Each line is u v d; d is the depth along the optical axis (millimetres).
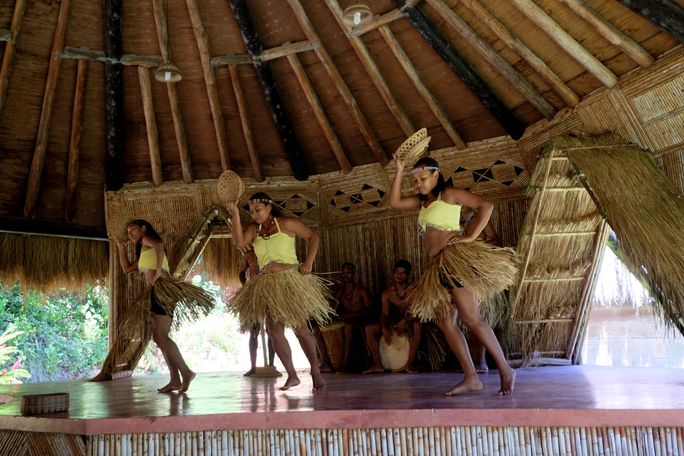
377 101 6293
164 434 2791
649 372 4555
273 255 3756
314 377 3930
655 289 3664
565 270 5234
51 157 6543
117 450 2773
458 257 3297
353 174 6867
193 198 6918
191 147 6816
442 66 5762
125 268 4551
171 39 5793
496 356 3330
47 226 6695
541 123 5543
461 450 2721
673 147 4410
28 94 6000
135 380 5555
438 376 4852
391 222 6617
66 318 12102
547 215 4984
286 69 6184
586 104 4863
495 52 5160
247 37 5680
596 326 8281
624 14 4238
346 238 6891
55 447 2854
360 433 2775
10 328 10648
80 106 6117
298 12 5465
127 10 5531
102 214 7035
